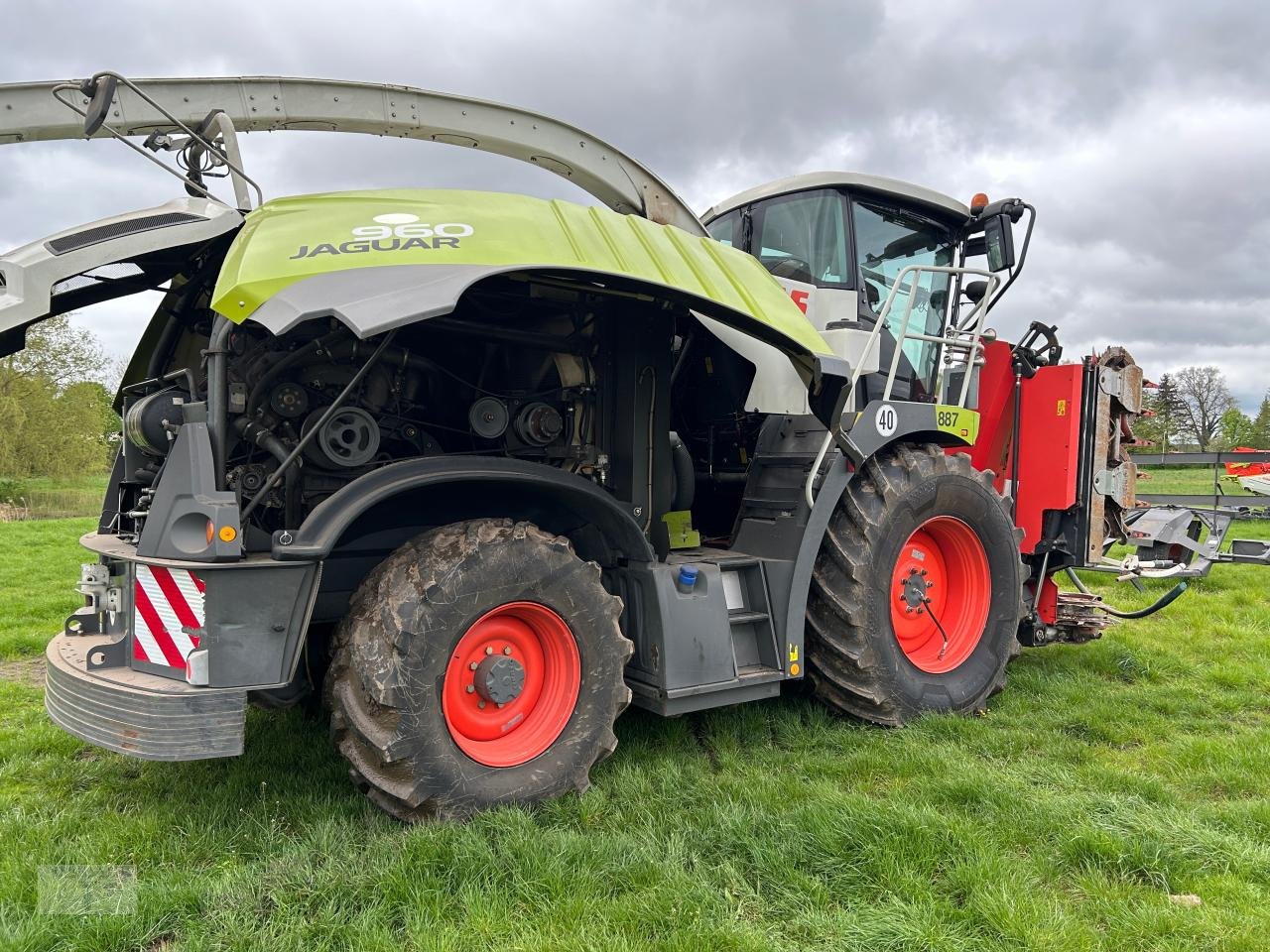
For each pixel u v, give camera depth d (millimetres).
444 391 3510
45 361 24453
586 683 3074
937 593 4309
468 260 2730
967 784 3053
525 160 3982
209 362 2715
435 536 2918
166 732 2447
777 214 4461
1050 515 5023
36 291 2707
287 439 2988
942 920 2244
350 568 3150
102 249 2820
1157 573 5035
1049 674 4848
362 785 2773
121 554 2803
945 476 4066
